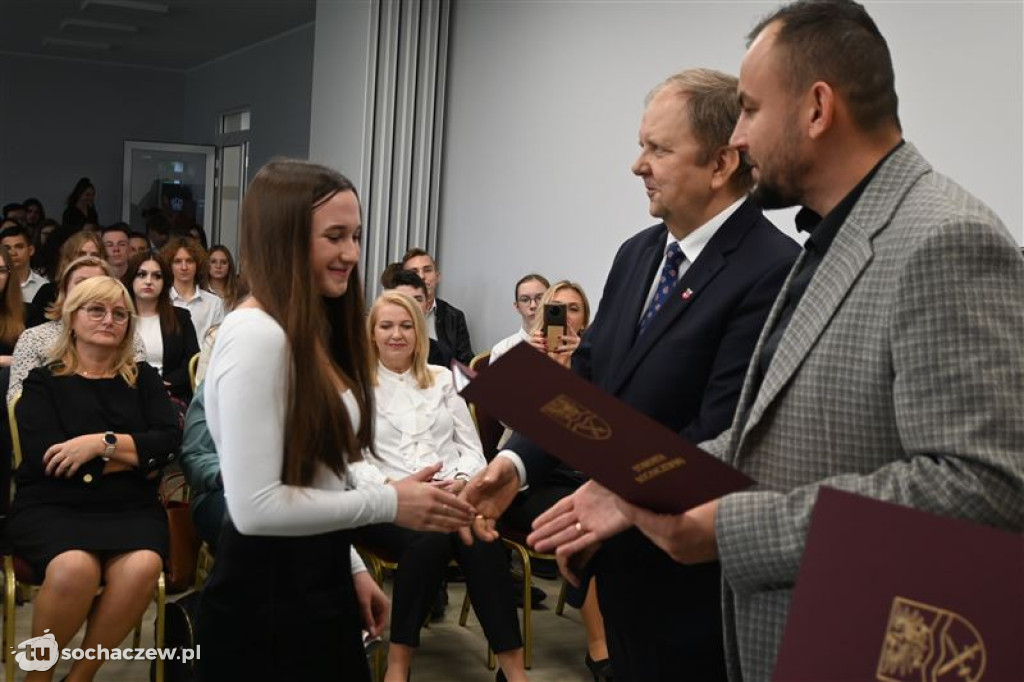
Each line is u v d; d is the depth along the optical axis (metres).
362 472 3.50
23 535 3.12
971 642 0.93
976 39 3.52
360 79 6.48
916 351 1.19
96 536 3.11
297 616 1.68
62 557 3.03
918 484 1.16
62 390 3.31
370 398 1.81
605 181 5.30
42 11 10.23
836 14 1.35
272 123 10.81
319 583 1.71
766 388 1.36
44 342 4.02
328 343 1.75
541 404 1.22
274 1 9.15
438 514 1.72
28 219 10.72
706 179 1.76
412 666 3.62
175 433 3.39
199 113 12.84
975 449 1.13
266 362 1.57
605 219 5.29
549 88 5.73
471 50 6.45
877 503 1.00
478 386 1.22
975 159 3.52
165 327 5.20
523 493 3.57
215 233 12.41
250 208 1.65
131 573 3.09
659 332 1.76
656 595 1.68
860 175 1.35
